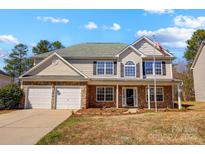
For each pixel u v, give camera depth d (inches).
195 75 1243.8
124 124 385.4
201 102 1114.7
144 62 908.0
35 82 787.4
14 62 1923.0
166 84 834.8
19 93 764.6
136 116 483.5
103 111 658.8
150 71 898.1
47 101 777.6
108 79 830.5
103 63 907.4
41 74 822.5
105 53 933.2
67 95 782.5
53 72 824.9
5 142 277.1
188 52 1750.7
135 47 935.0
